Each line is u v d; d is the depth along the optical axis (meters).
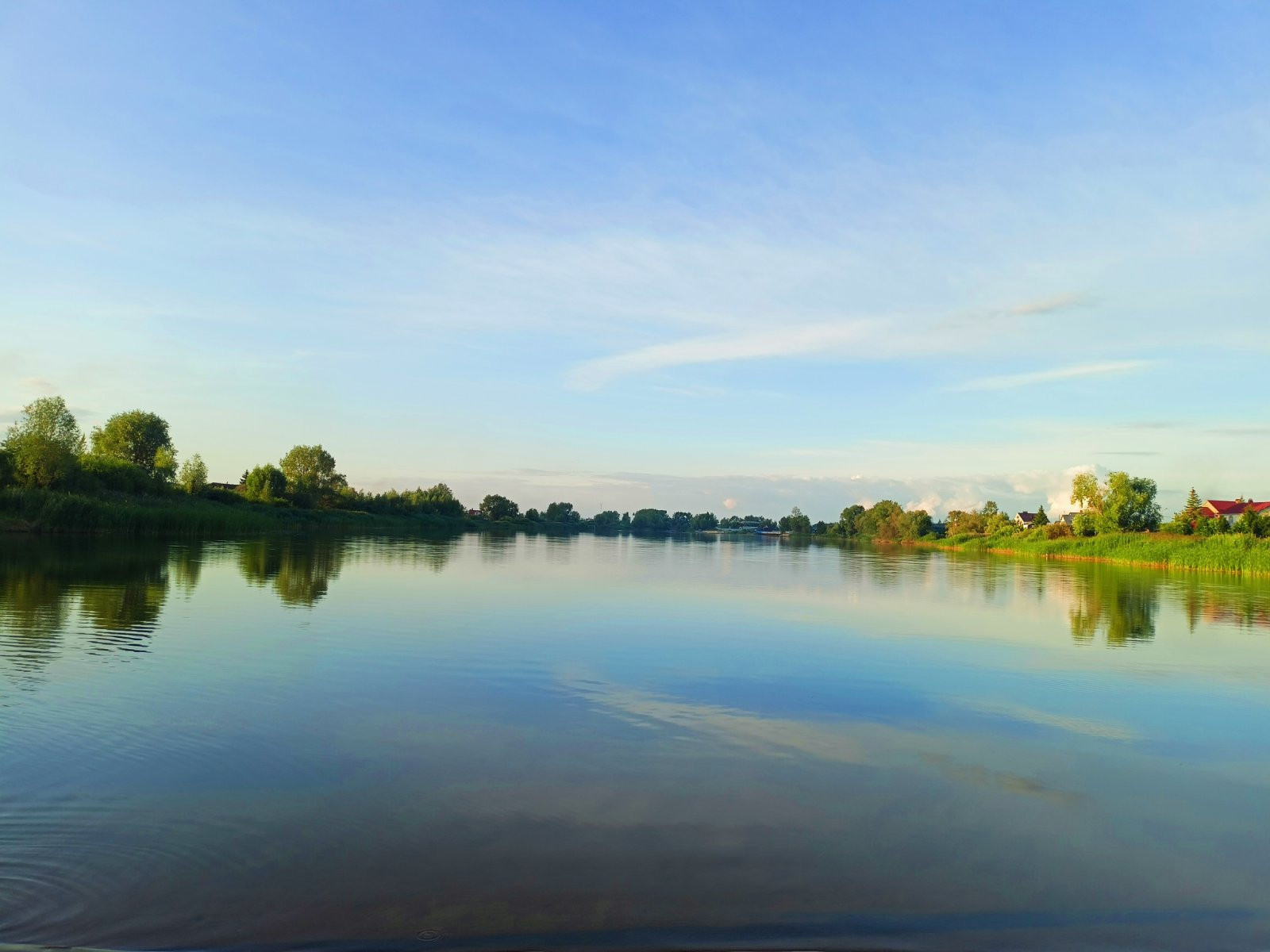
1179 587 50.38
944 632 28.42
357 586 37.06
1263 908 9.01
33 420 80.56
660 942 7.90
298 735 14.06
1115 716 17.02
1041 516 143.12
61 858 9.25
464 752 13.48
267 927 7.95
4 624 23.47
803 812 11.32
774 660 22.25
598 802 11.45
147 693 16.36
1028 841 10.61
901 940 8.13
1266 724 16.50
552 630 26.33
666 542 155.25
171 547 57.88
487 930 8.00
